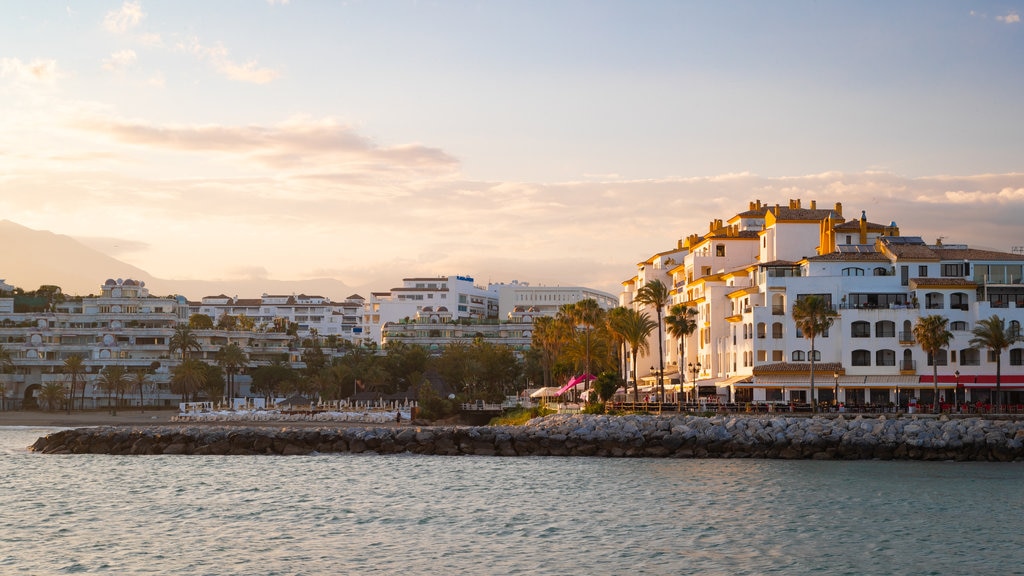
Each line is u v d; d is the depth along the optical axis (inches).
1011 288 5575.8
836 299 5684.1
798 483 3545.8
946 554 2421.3
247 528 2696.9
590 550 2427.4
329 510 2982.3
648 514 2910.9
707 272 7076.8
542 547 2460.6
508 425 5364.2
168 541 2518.5
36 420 7470.5
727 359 6210.6
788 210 6688.0
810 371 5477.4
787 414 4913.9
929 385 5442.9
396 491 3376.0
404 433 4729.3
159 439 4820.4
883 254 5910.4
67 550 2404.0
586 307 7298.2
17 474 3902.6
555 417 5078.7
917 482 3580.2
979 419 4626.0
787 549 2459.4
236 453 4758.9
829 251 6254.9
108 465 4247.0
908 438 4340.6
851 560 2352.4
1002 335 5162.4
